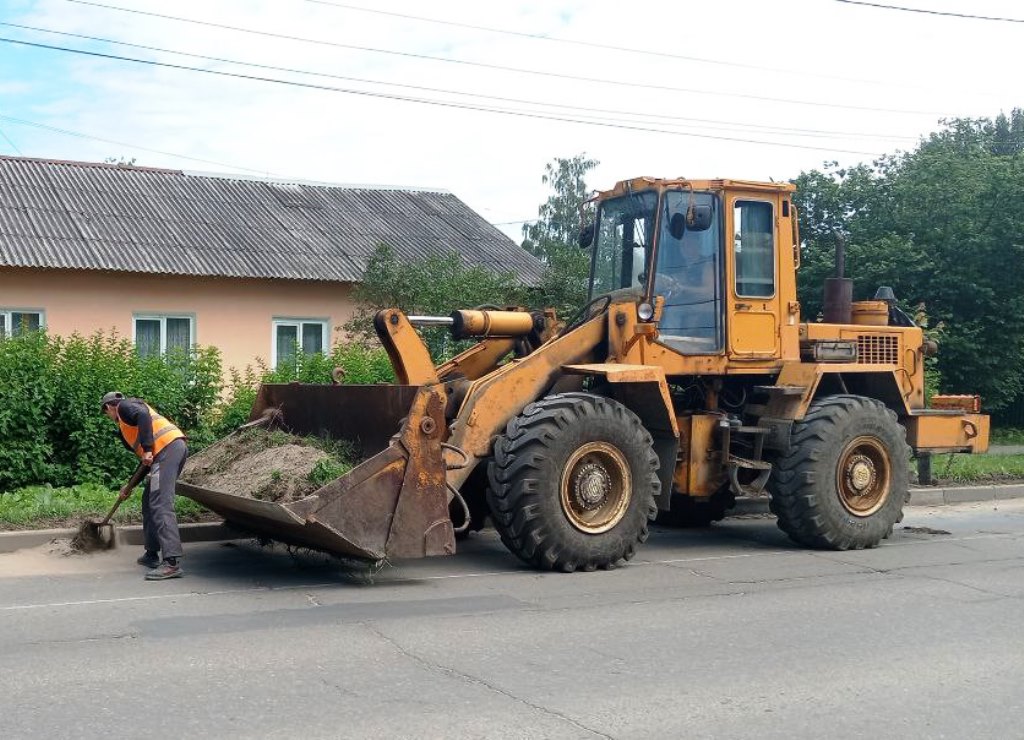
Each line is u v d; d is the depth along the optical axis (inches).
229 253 746.2
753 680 217.8
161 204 815.1
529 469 323.6
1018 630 263.0
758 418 393.4
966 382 848.3
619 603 288.4
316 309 774.5
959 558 367.6
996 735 187.8
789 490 380.2
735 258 386.6
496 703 199.0
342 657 228.7
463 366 386.3
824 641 250.2
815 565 352.8
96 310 703.7
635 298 372.8
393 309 344.2
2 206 737.6
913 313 798.5
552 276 642.2
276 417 382.9
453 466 323.0
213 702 196.7
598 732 184.5
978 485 554.3
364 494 297.6
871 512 388.2
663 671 223.0
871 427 388.5
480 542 393.7
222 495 318.7
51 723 184.1
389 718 189.3
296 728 183.2
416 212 940.0
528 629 256.4
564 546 328.2
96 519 374.0
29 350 449.7
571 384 359.9
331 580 315.6
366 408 340.8
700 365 377.4
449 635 249.3
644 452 343.0
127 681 209.0
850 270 832.3
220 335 742.5
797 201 885.2
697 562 357.4
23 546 355.9
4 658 224.2
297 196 914.7
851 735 186.5
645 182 379.6
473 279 632.4
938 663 232.5
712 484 382.9
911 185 843.4
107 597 287.3
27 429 436.1
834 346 399.5
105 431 445.7
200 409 488.7
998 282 838.5
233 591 298.0
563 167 1561.3
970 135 1055.0
